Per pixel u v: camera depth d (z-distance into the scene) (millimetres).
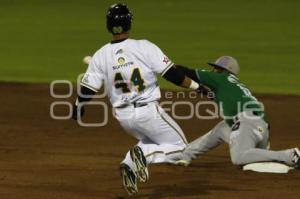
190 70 21875
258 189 19562
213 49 56469
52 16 78000
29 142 27141
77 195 18781
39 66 49406
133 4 86875
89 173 21688
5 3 88875
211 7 84312
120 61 18094
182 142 18500
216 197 18625
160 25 70562
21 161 23484
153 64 17953
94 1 90312
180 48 57094
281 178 21000
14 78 44250
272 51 55531
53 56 53938
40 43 60656
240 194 18953
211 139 22547
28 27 70438
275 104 35938
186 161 22797
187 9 82688
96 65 18469
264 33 65312
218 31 66625
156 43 59875
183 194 19016
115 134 29094
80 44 59875
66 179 20797
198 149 22734
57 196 18656
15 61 51688
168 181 20688
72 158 24109
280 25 70312
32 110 34188
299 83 42625
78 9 83562
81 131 29641
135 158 17312
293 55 53688
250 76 45000
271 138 28375
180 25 70562
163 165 22906
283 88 40812
